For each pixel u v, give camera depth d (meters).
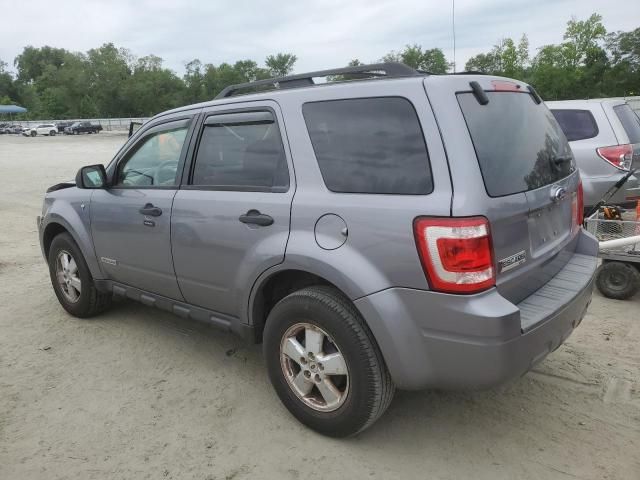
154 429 3.28
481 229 2.50
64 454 3.06
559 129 3.61
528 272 2.89
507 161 2.80
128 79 98.00
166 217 3.77
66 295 5.05
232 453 3.04
